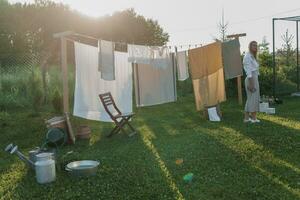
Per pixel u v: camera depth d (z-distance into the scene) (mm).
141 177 3824
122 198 3348
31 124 6660
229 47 7125
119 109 6398
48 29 24875
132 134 5633
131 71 6551
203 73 7211
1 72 9703
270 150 4578
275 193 3354
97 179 3803
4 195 3557
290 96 9359
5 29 23578
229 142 4973
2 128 6414
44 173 3748
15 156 4820
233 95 9234
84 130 5570
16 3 25172
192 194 3389
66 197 3402
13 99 8570
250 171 3906
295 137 5109
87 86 5844
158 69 7379
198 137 5320
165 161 4320
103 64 5473
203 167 4070
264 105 7078
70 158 4504
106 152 4777
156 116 7234
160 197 3342
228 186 3527
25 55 9859
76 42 5617
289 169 3941
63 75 5395
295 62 10516
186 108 8078
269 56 10609
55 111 7699
